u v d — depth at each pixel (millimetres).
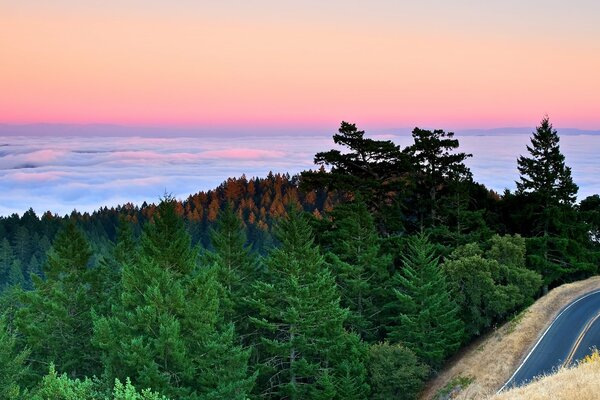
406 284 44531
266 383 38656
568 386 22391
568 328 45156
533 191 62781
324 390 35406
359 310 47156
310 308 36938
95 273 47750
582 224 61188
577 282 58469
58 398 25609
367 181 57156
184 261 39625
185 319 32812
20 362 33375
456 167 61969
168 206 42500
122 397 23297
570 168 62938
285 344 36188
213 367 32938
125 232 60406
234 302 41031
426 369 40531
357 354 38969
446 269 49688
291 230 42500
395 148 59219
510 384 37125
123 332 31922
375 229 56406
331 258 48156
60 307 41219
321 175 58156
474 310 47656
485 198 69750
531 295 52219
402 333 43656
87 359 41750
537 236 62531
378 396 38812
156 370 29422
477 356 44312
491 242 54219
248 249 49188
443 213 60688
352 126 59312
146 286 34250
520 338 44188
